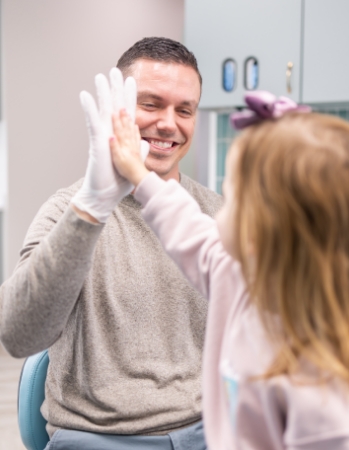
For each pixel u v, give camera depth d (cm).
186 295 135
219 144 367
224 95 290
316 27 267
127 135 108
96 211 108
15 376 360
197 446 129
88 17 415
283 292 77
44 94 409
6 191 411
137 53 140
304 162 75
